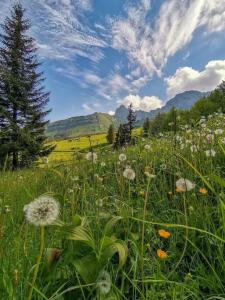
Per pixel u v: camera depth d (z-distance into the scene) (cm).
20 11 4338
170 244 308
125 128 891
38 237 299
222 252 265
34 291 207
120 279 269
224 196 334
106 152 873
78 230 225
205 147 581
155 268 269
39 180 667
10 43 4256
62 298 213
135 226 343
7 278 210
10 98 3875
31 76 4122
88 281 213
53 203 164
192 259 276
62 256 237
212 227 307
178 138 680
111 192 477
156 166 566
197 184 426
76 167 623
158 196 438
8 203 446
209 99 5034
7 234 298
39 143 3722
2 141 3538
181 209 382
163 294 223
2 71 3959
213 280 241
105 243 224
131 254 297
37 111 4056
